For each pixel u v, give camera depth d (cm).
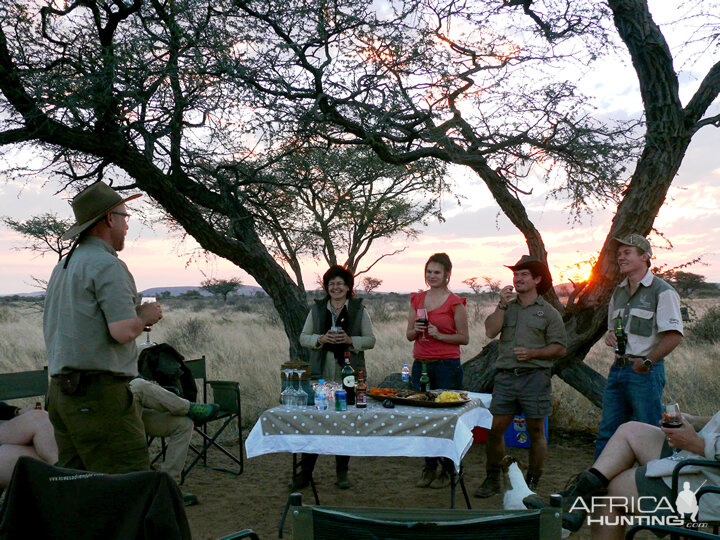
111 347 302
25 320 2061
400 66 662
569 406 766
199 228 778
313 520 187
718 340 1409
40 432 414
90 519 178
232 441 694
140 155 712
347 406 428
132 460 310
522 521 177
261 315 2641
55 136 667
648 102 675
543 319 486
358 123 705
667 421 291
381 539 179
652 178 671
